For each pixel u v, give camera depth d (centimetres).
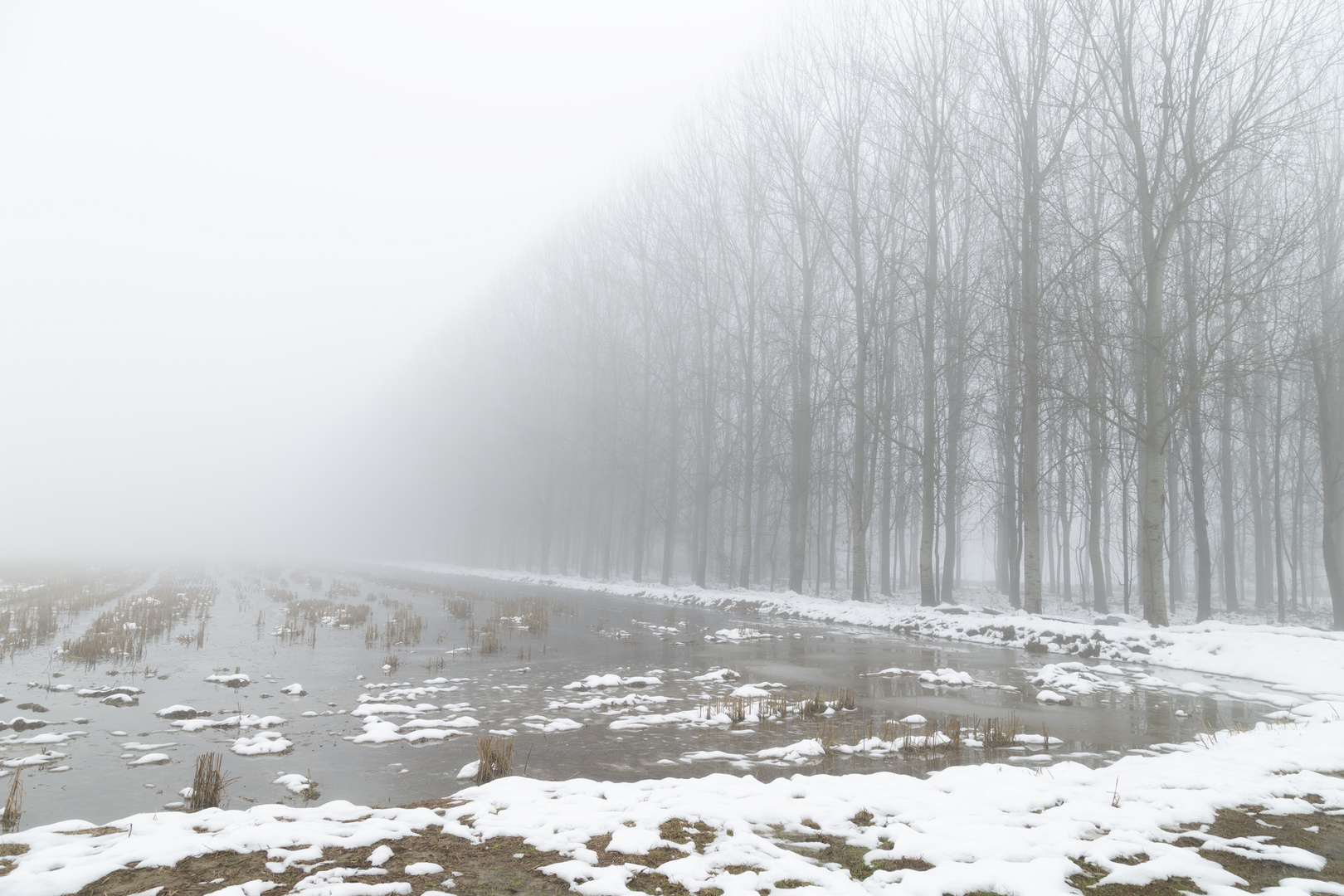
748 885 395
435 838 473
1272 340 2181
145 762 714
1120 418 2478
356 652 1494
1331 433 2120
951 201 2884
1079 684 1211
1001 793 562
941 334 2892
